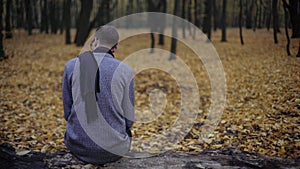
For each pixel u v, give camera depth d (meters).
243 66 8.42
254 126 4.43
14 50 13.19
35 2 22.41
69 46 16.16
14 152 3.56
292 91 5.45
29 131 4.88
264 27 8.61
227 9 12.68
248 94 6.30
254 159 3.27
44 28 22.39
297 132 3.95
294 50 6.60
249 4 9.73
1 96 7.19
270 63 7.46
